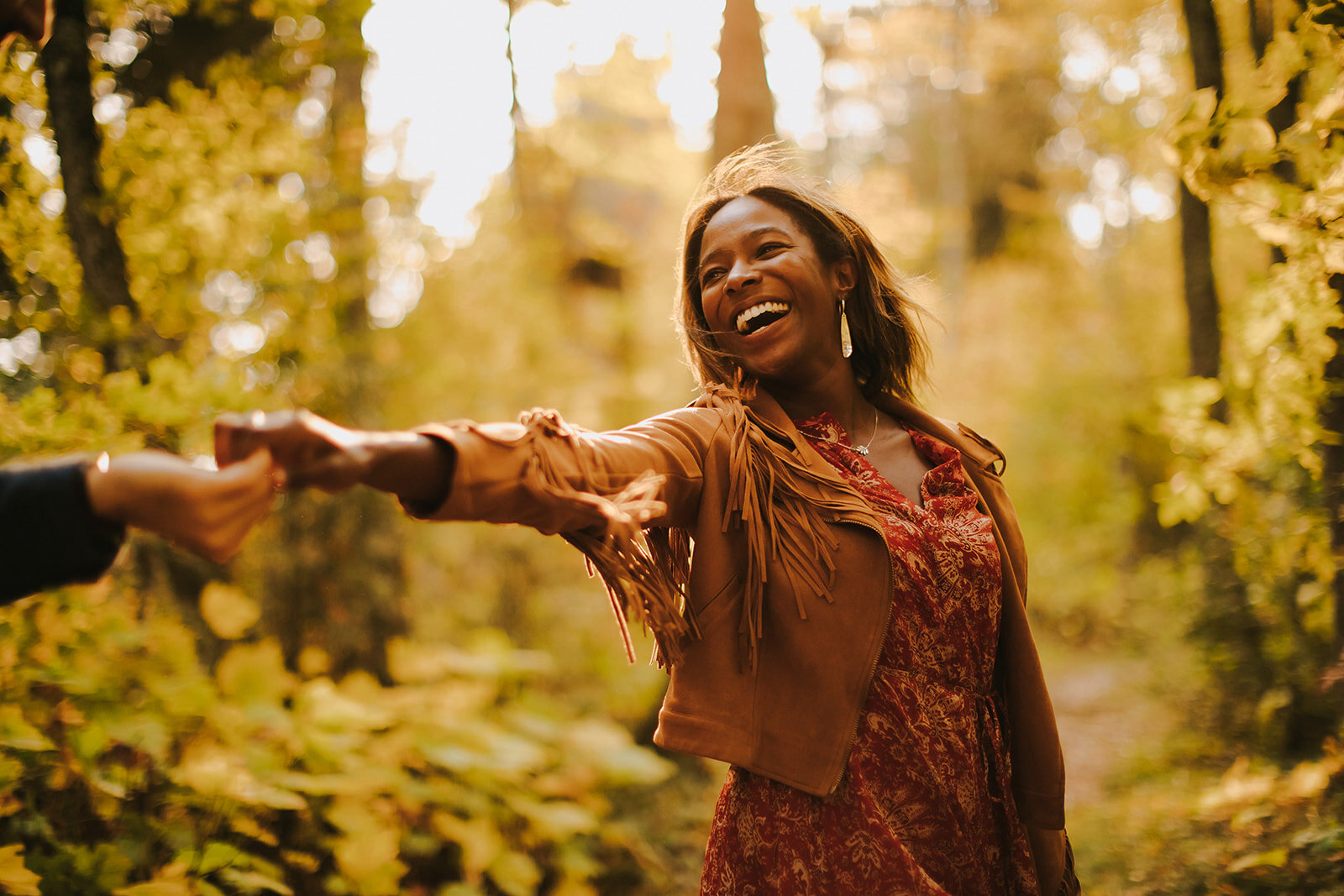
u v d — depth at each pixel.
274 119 4.05
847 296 1.86
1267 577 4.67
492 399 6.88
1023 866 1.61
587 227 10.06
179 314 3.68
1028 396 15.52
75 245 3.19
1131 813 4.56
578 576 6.86
